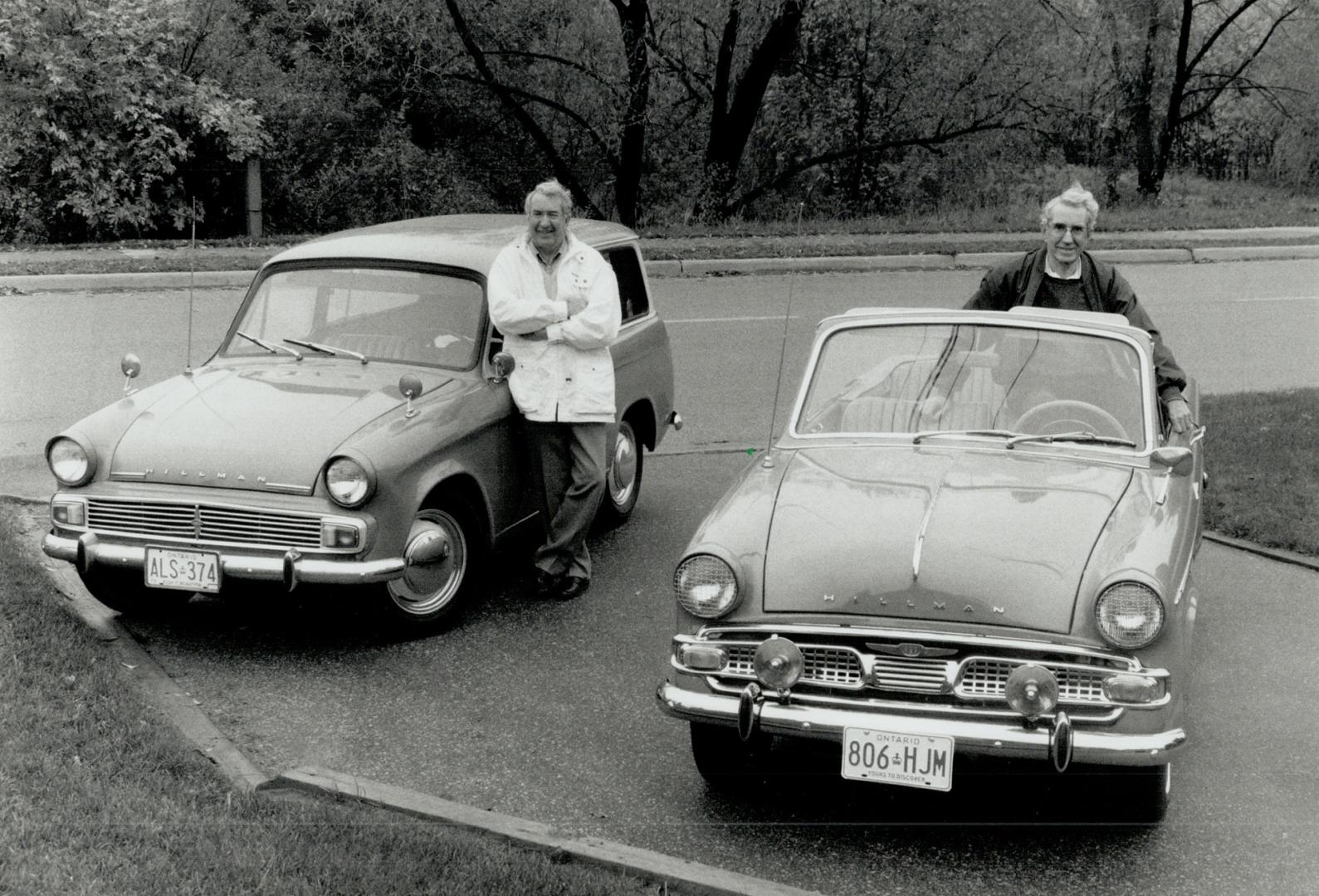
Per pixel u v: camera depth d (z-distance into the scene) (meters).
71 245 19.23
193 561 5.75
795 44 27.78
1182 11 29.91
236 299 15.21
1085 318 5.66
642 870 4.02
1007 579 4.27
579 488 6.69
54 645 5.48
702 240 21.08
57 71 20.61
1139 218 25.09
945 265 20.16
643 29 25.34
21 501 7.91
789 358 13.06
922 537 4.46
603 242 7.80
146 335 12.91
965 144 29.28
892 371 5.61
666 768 5.01
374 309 6.88
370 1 24.55
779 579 4.42
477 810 4.39
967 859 4.38
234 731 5.20
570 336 6.44
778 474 5.13
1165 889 4.21
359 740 5.16
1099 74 29.83
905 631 4.23
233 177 22.73
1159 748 4.11
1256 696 5.79
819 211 29.45
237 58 25.09
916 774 4.16
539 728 5.32
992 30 27.48
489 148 28.75
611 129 27.73
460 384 6.56
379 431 5.93
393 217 27.23
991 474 4.96
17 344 12.38
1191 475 5.16
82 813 4.10
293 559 5.65
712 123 27.47
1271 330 15.15
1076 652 4.13
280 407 6.16
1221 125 32.72
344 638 6.22
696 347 13.53
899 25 27.41
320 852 3.95
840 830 4.56
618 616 6.61
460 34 25.23
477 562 6.46
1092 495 4.77
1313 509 8.25
